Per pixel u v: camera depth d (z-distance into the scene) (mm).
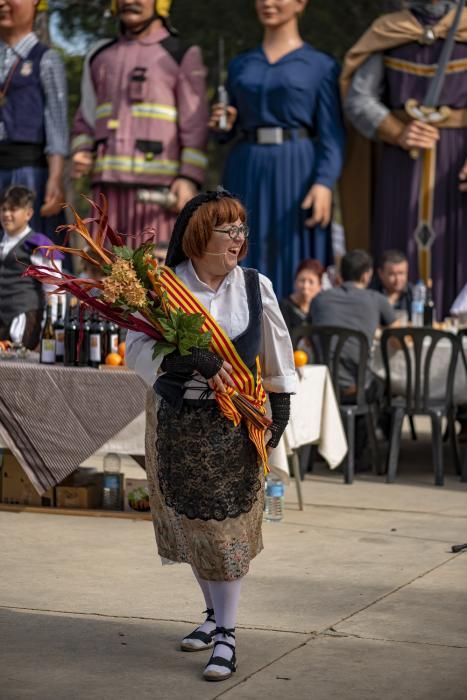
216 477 5207
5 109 14758
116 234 5328
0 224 11883
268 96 14352
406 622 6156
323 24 22062
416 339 10703
